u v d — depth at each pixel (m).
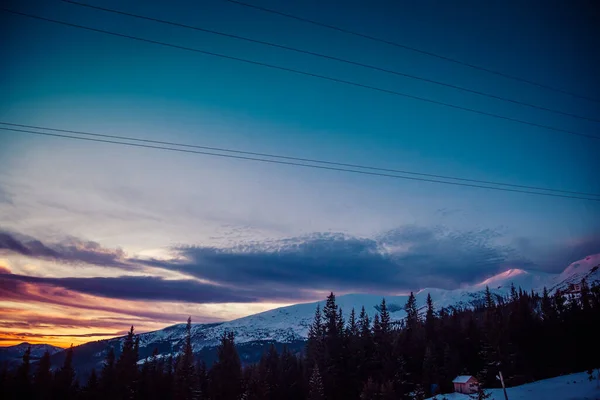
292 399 111.25
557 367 105.06
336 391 109.69
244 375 128.75
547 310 133.25
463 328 129.62
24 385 103.75
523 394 78.38
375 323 134.38
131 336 123.19
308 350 135.50
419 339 125.94
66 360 116.75
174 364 137.00
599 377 76.88
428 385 101.69
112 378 108.25
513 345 110.69
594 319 116.50
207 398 117.44
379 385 98.56
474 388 93.06
